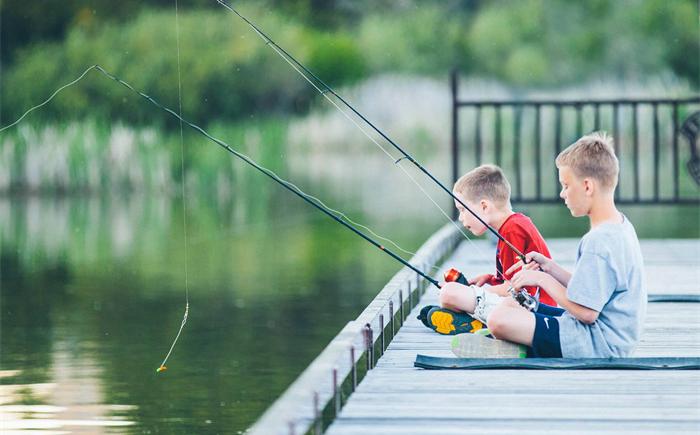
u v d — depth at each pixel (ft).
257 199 102.78
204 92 117.29
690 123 49.52
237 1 126.31
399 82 146.82
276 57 122.31
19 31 125.59
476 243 51.44
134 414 29.84
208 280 54.85
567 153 23.71
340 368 21.36
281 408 17.12
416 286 33.96
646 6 153.69
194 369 35.35
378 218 85.40
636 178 50.24
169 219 85.56
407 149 134.82
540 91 156.66
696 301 34.01
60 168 97.50
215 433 27.91
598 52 154.81
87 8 124.77
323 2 153.17
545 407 21.25
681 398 21.81
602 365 23.89
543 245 26.89
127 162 98.17
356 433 19.67
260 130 108.06
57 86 113.09
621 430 19.83
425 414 20.81
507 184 27.91
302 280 54.85
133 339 39.99
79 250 66.74
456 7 159.33
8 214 87.10
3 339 39.96
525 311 24.22
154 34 118.62
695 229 74.59
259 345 39.22
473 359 24.36
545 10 156.56
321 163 130.41
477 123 51.26
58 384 32.99
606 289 23.29
